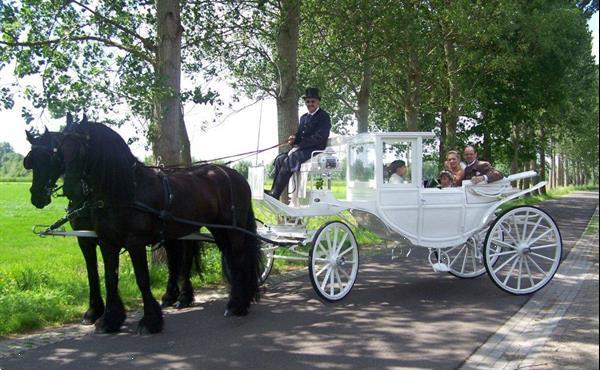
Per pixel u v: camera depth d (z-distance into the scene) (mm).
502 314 7148
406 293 8492
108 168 6242
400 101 23250
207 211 7246
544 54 23234
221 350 5734
